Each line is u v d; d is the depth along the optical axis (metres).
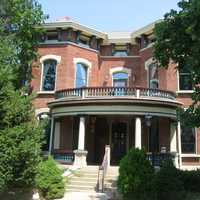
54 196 17.38
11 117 12.51
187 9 14.09
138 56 33.84
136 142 25.16
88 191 20.14
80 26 32.22
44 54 32.28
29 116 13.14
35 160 12.75
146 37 32.47
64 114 27.20
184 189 17.73
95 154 30.19
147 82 31.55
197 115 15.08
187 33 13.69
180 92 28.70
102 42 34.59
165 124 28.66
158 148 28.73
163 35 15.04
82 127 26.00
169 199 16.28
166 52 15.51
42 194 17.23
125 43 34.22
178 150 27.55
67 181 21.27
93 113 25.86
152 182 16.28
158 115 25.89
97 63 33.91
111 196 18.23
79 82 32.34
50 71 32.06
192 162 27.69
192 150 27.94
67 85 31.31
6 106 12.53
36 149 12.60
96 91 26.64
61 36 32.22
